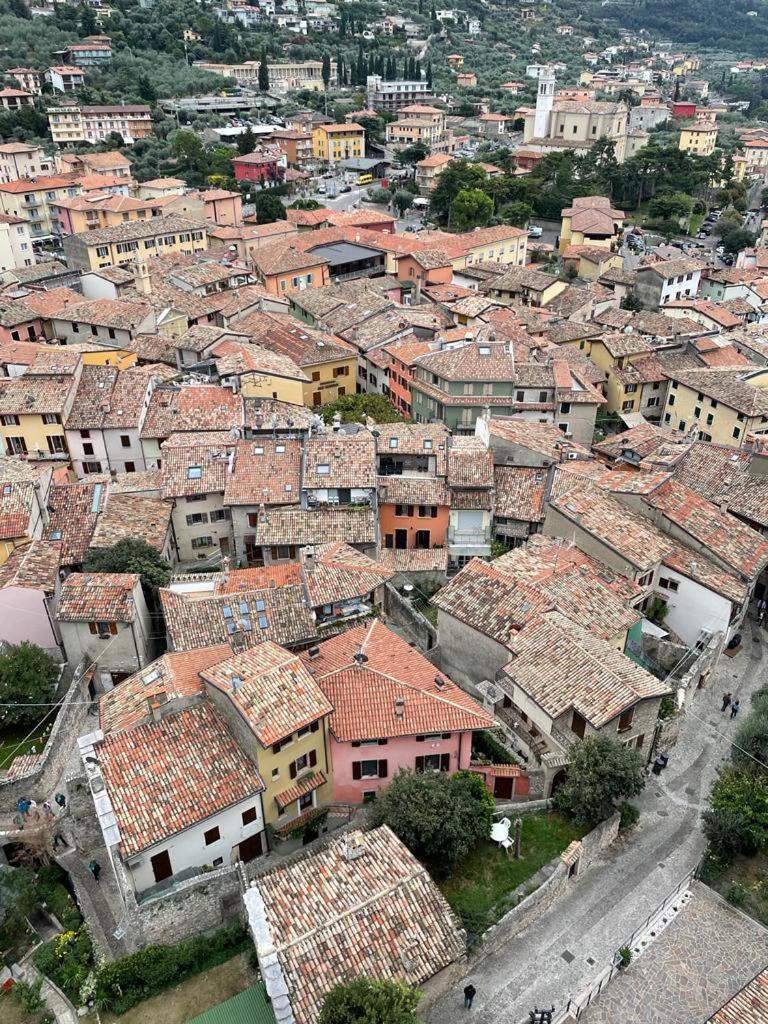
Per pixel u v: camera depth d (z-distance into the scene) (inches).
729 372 3750.0
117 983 1497.3
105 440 3120.1
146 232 5654.5
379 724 1742.1
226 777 1647.4
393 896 1417.3
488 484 2645.2
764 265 6053.2
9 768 1898.4
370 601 2377.0
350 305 4424.2
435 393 3358.8
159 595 2237.9
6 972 1589.6
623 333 4274.1
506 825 1662.2
